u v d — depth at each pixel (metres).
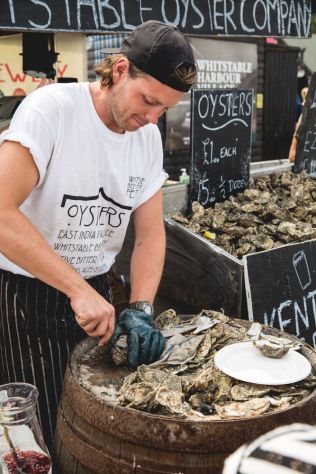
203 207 2.74
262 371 1.40
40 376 1.81
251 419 1.20
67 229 1.67
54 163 1.57
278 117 7.88
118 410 1.24
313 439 0.70
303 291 2.39
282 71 7.70
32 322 1.76
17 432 1.27
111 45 5.82
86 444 1.30
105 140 1.61
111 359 1.56
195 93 2.63
